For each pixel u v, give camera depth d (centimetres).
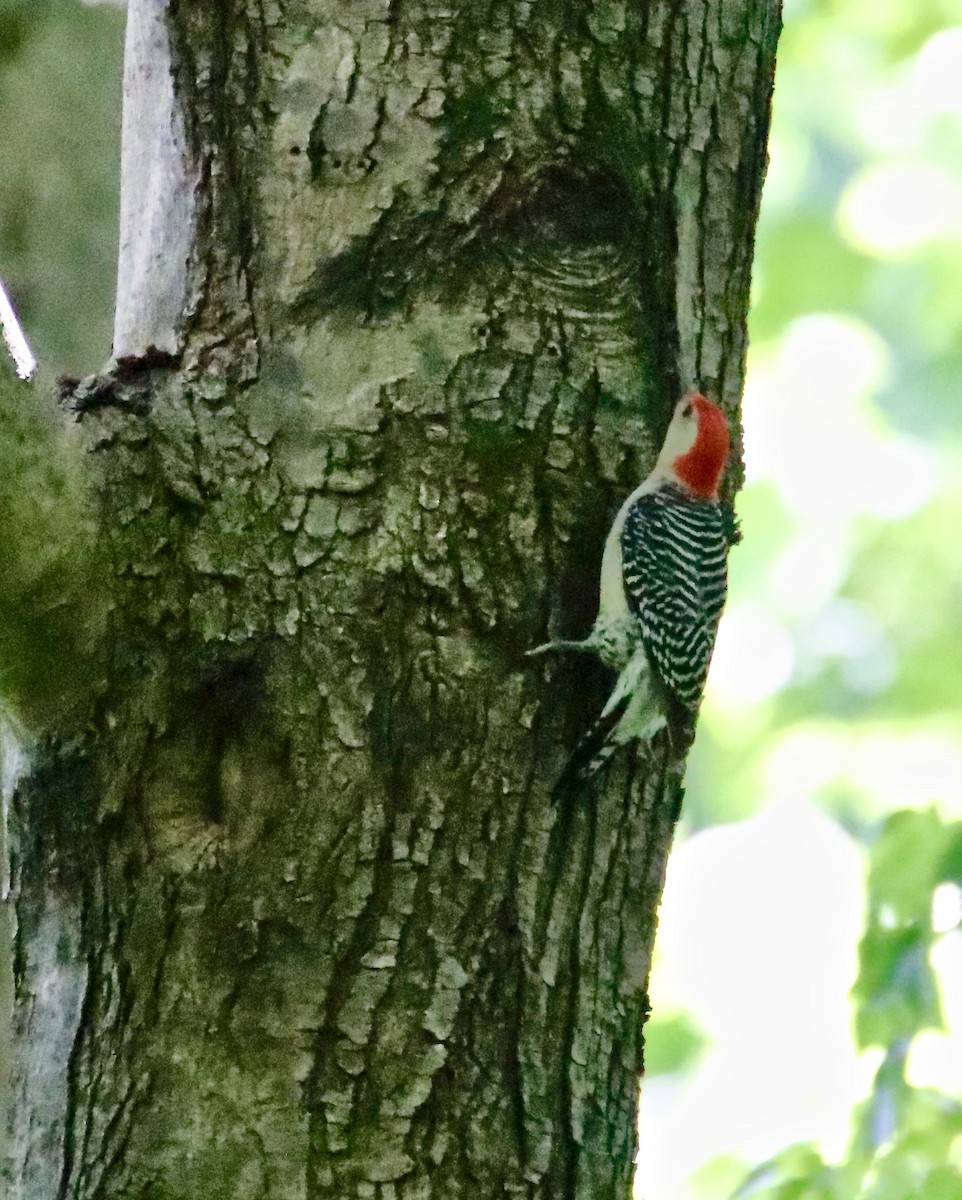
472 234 680
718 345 746
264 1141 643
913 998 990
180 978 655
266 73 692
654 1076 1722
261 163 690
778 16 774
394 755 659
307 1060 647
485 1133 655
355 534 662
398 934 654
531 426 678
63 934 675
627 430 699
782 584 1947
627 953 705
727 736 1909
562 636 682
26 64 947
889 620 1900
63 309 938
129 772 668
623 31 702
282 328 677
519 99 686
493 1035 661
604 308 693
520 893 670
